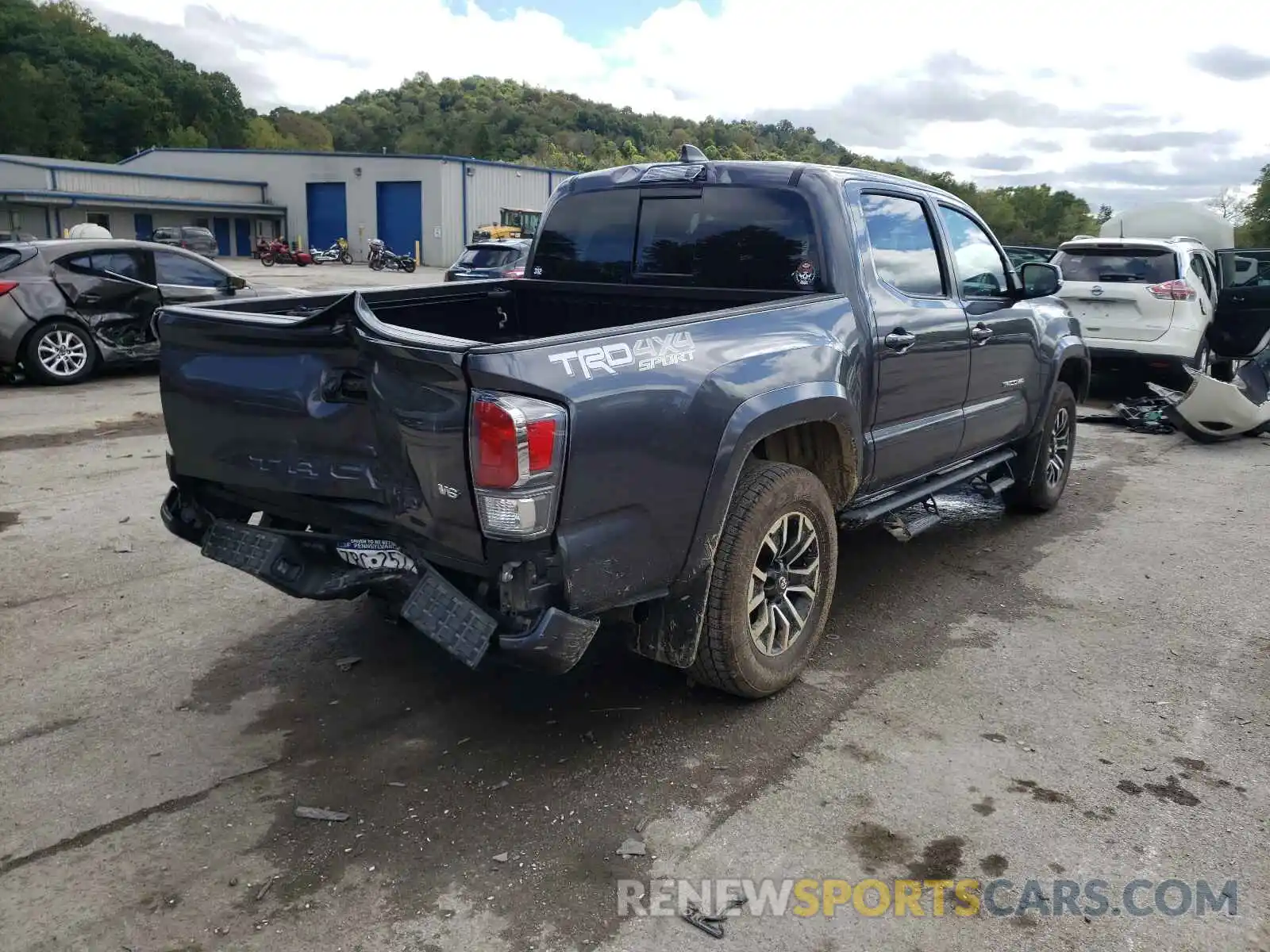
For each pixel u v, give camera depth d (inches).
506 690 152.6
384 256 1600.6
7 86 3078.2
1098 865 111.1
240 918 101.8
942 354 182.5
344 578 128.0
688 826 117.6
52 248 416.5
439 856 111.8
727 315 136.9
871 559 219.5
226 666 160.6
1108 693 153.9
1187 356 397.1
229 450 137.3
